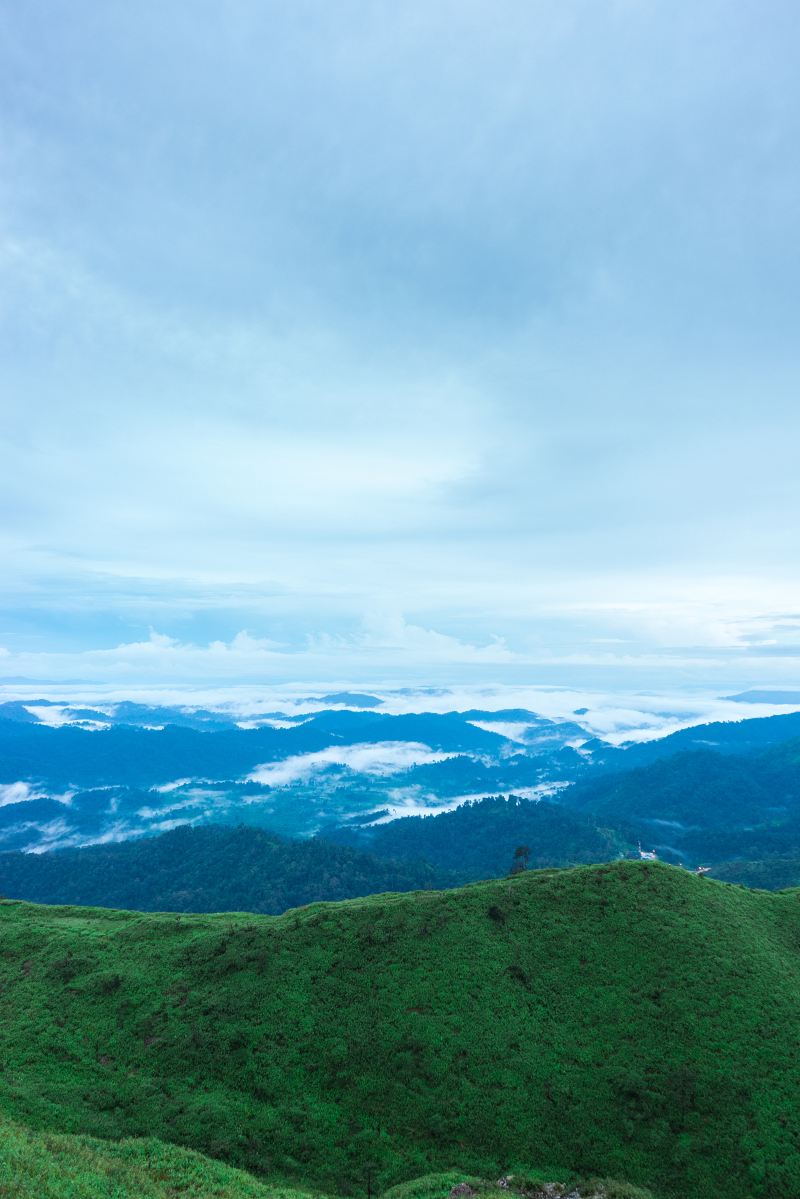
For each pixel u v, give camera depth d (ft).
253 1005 202.39
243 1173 136.77
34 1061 183.11
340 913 247.09
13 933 266.57
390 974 210.59
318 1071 179.01
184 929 258.37
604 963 210.59
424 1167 152.46
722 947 213.46
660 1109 164.35
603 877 253.03
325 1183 147.43
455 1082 174.29
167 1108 165.99
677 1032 184.75
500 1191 136.87
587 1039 185.16
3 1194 94.02
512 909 238.27
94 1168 116.78
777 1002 192.24
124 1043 191.52
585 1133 159.94
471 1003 197.98
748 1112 161.79
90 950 244.83
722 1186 146.41
